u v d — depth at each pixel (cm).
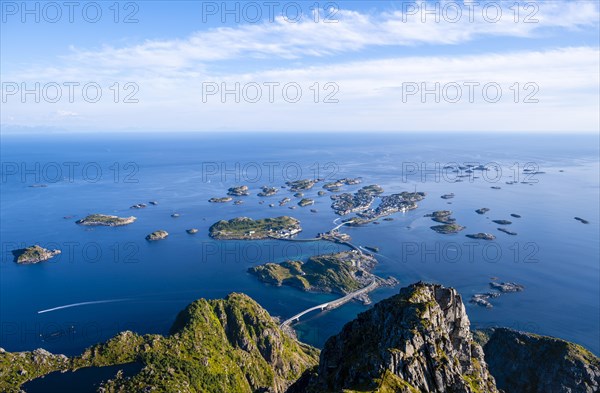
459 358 12556
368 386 10506
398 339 11506
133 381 17750
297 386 14362
